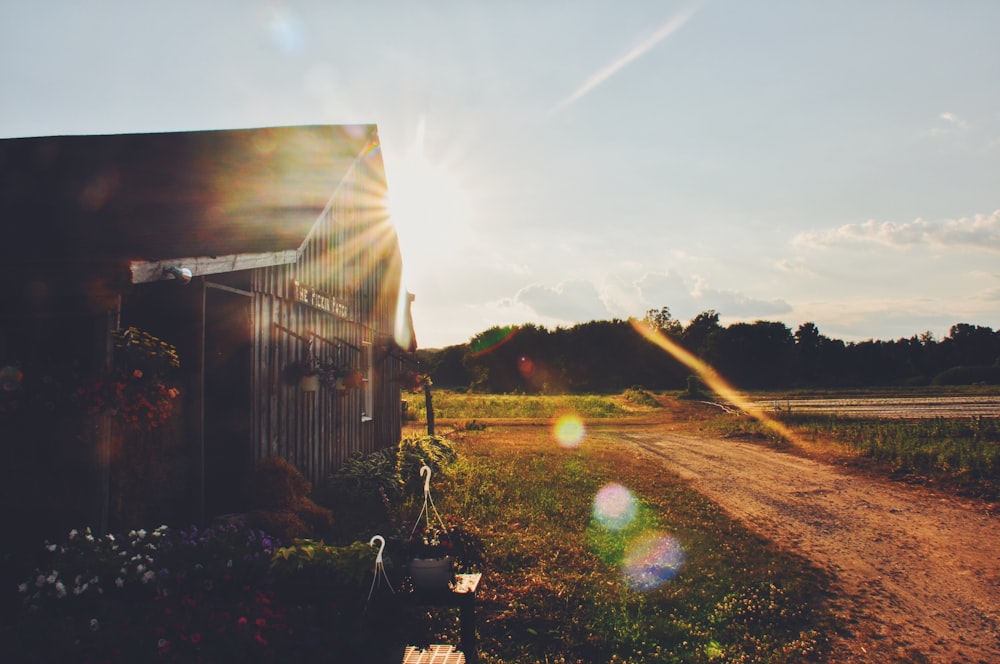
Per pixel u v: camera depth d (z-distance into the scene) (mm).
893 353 92625
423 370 18344
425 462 12977
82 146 10961
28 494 5543
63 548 5098
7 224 6730
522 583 6898
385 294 15453
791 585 7020
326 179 10625
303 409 9836
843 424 23500
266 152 11508
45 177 9117
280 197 9258
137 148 10961
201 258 5875
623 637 5715
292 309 9516
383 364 15359
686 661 5352
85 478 5508
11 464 5570
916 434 18656
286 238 7285
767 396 54938
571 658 5348
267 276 8648
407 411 30781
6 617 4570
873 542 8984
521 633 5762
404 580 5004
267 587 4992
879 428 20219
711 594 6758
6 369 5098
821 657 5484
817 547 8680
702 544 8578
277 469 7691
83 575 4848
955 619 6340
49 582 4754
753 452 19141
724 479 14094
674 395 58969
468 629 4883
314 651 4516
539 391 75812
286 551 5043
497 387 78938
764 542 8812
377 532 7246
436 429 26547
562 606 6312
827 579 7391
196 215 7613
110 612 4605
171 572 5062
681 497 11844
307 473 9961
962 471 13219
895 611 6516
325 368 9555
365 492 10219
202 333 7270
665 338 89625
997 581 7426
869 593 7008
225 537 5621
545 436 24750
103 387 5234
